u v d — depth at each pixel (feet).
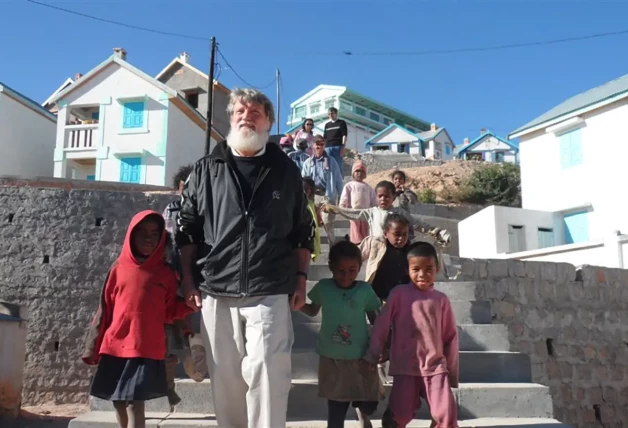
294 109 200.95
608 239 34.30
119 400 10.21
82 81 72.23
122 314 10.49
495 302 24.39
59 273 28.22
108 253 28.58
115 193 29.17
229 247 9.61
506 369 15.16
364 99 192.13
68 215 28.73
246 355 9.67
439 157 164.35
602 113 57.21
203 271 9.87
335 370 11.70
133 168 70.03
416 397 11.38
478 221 53.62
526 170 66.18
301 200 10.49
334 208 17.22
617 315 28.53
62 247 28.45
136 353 10.23
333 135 36.47
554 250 38.83
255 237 9.62
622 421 27.25
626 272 29.40
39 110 75.72
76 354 27.73
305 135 39.37
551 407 13.88
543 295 26.07
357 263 12.16
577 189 59.26
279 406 9.16
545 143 63.82
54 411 25.93
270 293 9.49
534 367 24.99
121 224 28.89
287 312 9.70
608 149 56.34
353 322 11.93
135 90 71.56
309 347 16.08
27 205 28.71
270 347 9.25
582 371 26.58
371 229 16.67
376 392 11.82
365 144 167.43
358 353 11.75
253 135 9.95
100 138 70.85
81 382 27.63
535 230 55.98
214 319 9.70
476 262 24.56
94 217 28.84
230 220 9.68
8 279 28.02
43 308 27.94
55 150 71.61
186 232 10.37
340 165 35.37
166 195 29.43
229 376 9.69
